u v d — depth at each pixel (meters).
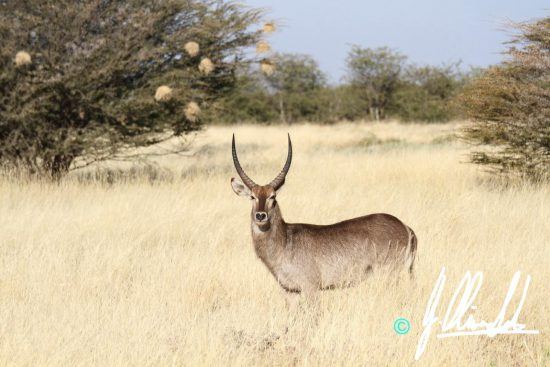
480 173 34.12
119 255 18.73
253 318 14.12
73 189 30.17
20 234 22.05
